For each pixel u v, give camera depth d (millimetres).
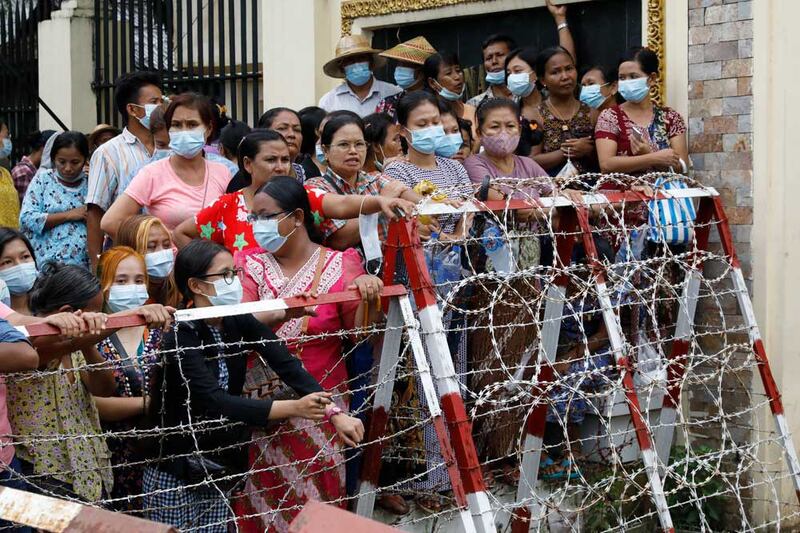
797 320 7105
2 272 5031
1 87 11320
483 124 6668
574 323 6641
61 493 4422
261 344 4699
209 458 4777
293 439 4988
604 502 6207
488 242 5844
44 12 11016
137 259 5070
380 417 5098
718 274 7148
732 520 6984
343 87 8391
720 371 6332
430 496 5844
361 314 5059
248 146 5828
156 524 2873
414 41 8117
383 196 5387
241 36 9508
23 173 9852
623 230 6023
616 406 6633
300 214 5180
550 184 5844
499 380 6152
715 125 7234
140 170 6461
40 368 4441
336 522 2930
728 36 7156
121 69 10547
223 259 4656
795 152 7051
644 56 7051
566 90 7516
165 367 4523
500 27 8461
